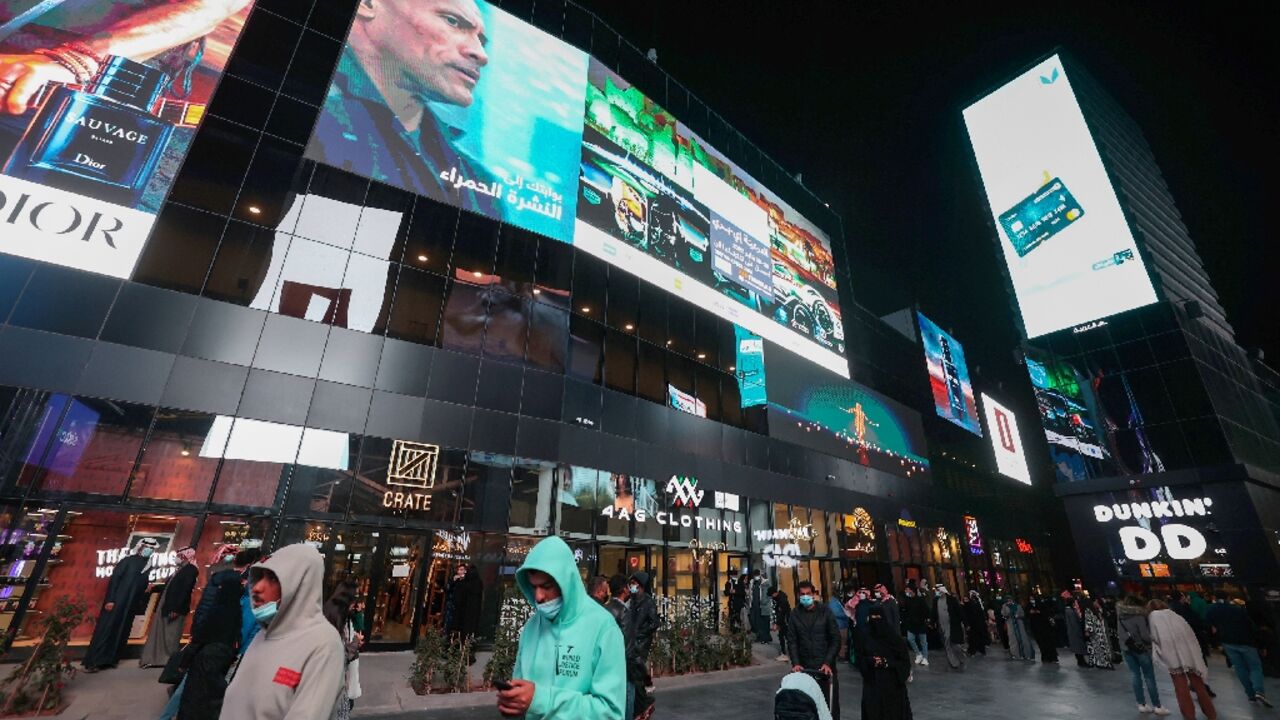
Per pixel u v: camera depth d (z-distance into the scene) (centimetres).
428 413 1521
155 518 1177
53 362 1148
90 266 1238
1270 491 2739
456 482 1504
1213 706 887
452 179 1820
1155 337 3105
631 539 1778
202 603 523
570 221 2044
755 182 3122
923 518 3022
